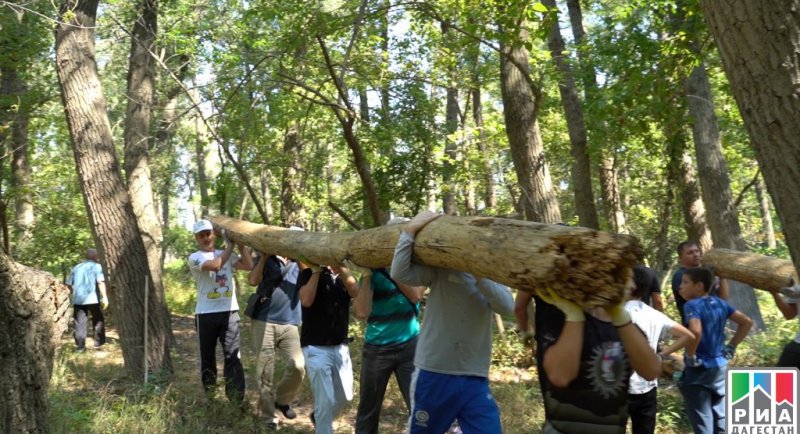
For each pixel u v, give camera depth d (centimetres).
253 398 814
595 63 1177
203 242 745
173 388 773
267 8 1047
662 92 844
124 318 828
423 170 1377
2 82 1433
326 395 601
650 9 963
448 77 1388
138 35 1403
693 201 1603
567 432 327
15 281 386
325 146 1738
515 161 1022
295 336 718
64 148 1933
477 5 921
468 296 443
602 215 2186
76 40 837
